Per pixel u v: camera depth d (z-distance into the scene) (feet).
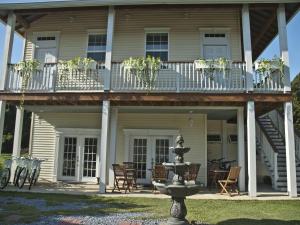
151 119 45.37
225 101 35.17
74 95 36.55
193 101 35.55
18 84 37.96
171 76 38.50
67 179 45.88
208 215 24.76
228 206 28.37
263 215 24.91
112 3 36.96
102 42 46.29
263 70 34.96
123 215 24.25
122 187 38.70
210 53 44.21
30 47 47.32
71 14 46.78
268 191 37.68
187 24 45.09
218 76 35.94
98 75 38.70
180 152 22.27
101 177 34.88
